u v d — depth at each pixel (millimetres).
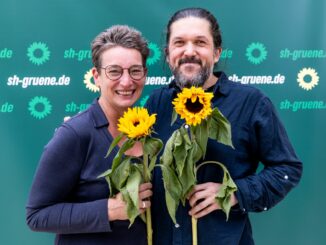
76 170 1234
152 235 1341
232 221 1305
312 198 1872
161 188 1317
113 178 1188
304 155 1859
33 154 1833
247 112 1316
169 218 1309
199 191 1217
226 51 1812
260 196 1260
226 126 1161
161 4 1798
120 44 1222
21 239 1858
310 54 1821
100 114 1267
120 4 1797
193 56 1258
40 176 1229
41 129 1829
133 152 1253
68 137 1221
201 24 1265
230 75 1820
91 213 1184
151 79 1838
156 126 1377
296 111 1844
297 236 1885
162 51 1717
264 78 1825
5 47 1785
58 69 1812
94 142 1241
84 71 1820
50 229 1225
